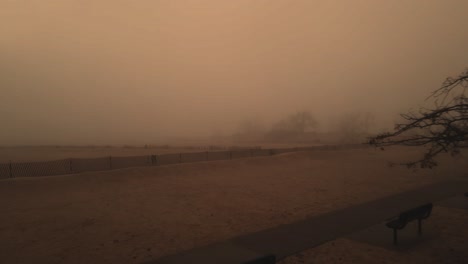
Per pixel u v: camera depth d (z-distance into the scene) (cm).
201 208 1228
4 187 1554
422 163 595
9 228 977
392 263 660
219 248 757
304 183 1833
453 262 664
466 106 511
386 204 1201
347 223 956
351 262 666
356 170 2434
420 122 571
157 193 1548
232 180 1961
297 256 699
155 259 699
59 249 791
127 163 2289
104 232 932
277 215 1096
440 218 1001
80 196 1477
